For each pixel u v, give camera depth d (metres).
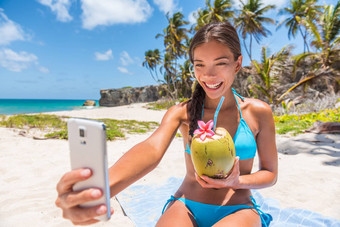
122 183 1.06
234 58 1.44
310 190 3.41
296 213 2.70
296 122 10.55
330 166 4.49
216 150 1.15
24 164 4.61
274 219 2.58
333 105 14.93
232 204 1.55
